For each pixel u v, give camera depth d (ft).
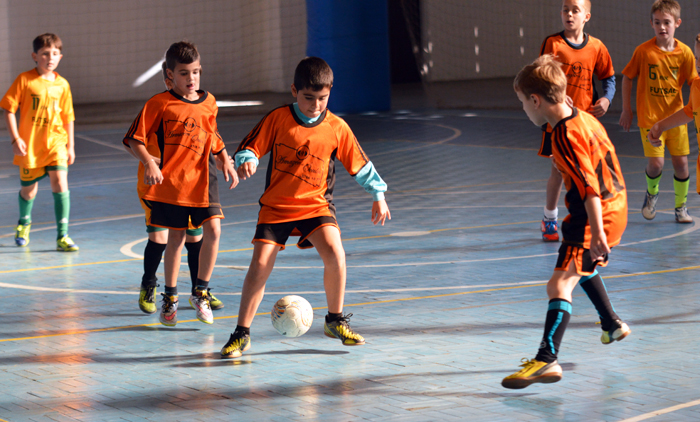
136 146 24.52
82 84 131.13
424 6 151.23
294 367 20.67
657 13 39.81
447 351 21.59
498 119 98.22
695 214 42.34
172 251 24.73
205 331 24.57
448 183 55.57
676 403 17.11
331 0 107.86
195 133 24.81
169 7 134.82
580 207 18.89
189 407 17.78
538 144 74.84
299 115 21.74
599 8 140.77
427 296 27.86
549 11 148.25
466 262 33.22
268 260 21.57
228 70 140.97
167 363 21.31
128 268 33.81
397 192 52.65
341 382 19.34
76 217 47.14
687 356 20.43
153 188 24.80
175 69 24.84
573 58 37.63
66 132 38.22
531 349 21.52
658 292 27.17
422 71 141.79
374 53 110.01
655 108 39.83
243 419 16.93
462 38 152.76
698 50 28.89
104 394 18.80
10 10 124.26
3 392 19.07
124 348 22.81
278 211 21.80
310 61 21.34
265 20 141.59
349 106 110.42
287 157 21.59
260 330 24.49
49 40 37.50
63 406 18.01
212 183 25.20
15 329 24.91
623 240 36.42
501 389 18.48
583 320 24.21
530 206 46.26
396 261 33.78
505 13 150.71
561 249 19.11
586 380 18.89
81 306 27.78
